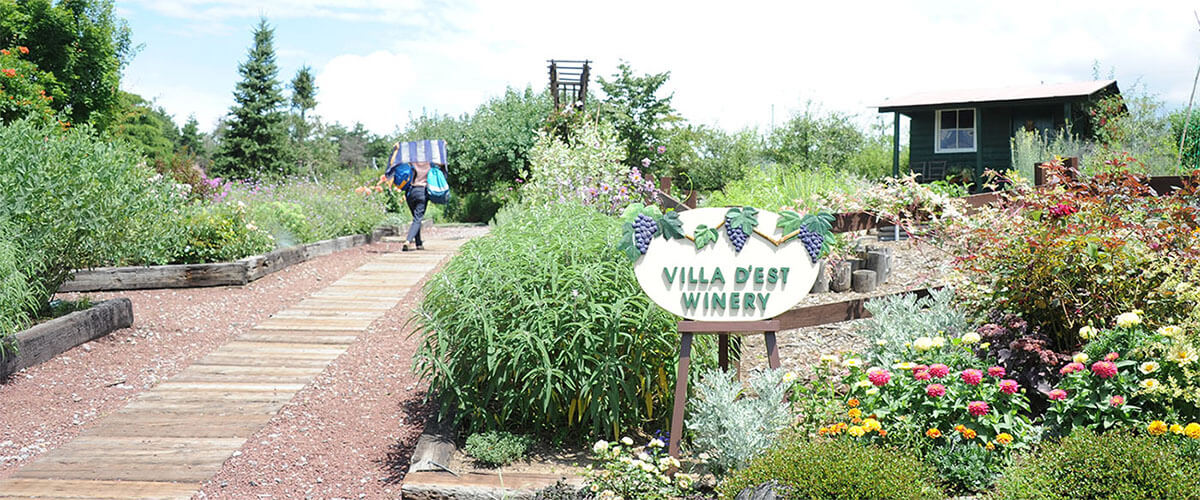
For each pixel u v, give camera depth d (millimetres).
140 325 7270
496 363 4023
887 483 2984
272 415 5145
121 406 5301
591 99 22047
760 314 3922
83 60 21984
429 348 4328
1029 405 3885
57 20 20766
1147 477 2805
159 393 5566
